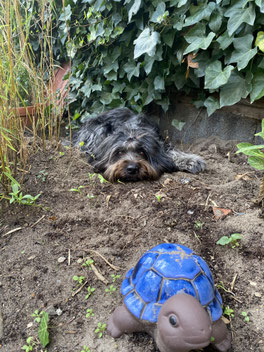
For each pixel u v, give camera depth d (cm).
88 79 91
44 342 32
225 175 65
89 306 37
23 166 62
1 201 54
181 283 29
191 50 66
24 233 47
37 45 105
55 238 46
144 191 57
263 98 69
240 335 33
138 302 30
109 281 39
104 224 49
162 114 89
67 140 86
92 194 56
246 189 57
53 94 71
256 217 47
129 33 80
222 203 52
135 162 63
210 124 80
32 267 42
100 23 81
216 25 64
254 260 41
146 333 33
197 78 74
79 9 90
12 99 55
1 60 54
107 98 90
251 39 60
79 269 41
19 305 37
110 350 32
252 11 58
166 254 32
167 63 76
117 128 77
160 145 74
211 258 42
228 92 66
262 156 45
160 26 71
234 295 37
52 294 38
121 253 43
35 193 56
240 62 61
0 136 51
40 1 62
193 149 80
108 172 64
